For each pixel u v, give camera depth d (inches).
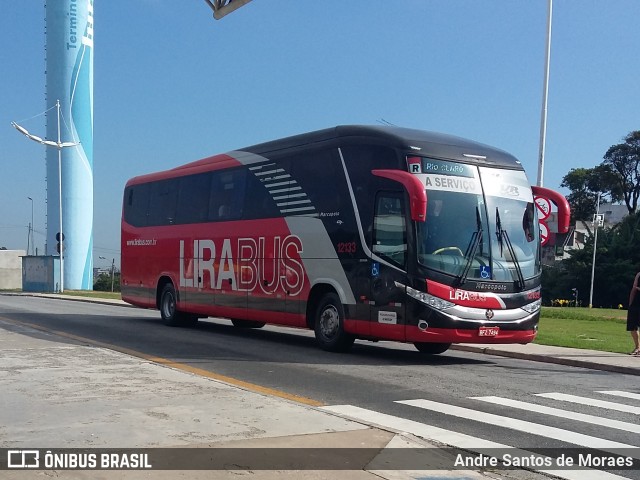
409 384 407.5
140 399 313.7
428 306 467.5
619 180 2898.6
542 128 816.9
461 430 295.4
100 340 601.9
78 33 2175.2
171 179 774.5
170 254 761.0
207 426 266.8
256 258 622.5
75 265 2198.6
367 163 512.7
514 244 502.6
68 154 2174.0
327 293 548.7
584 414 338.0
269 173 615.8
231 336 676.7
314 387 389.7
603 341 663.8
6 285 2935.5
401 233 481.7
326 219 545.0
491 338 482.0
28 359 434.3
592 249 1967.3
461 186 492.4
